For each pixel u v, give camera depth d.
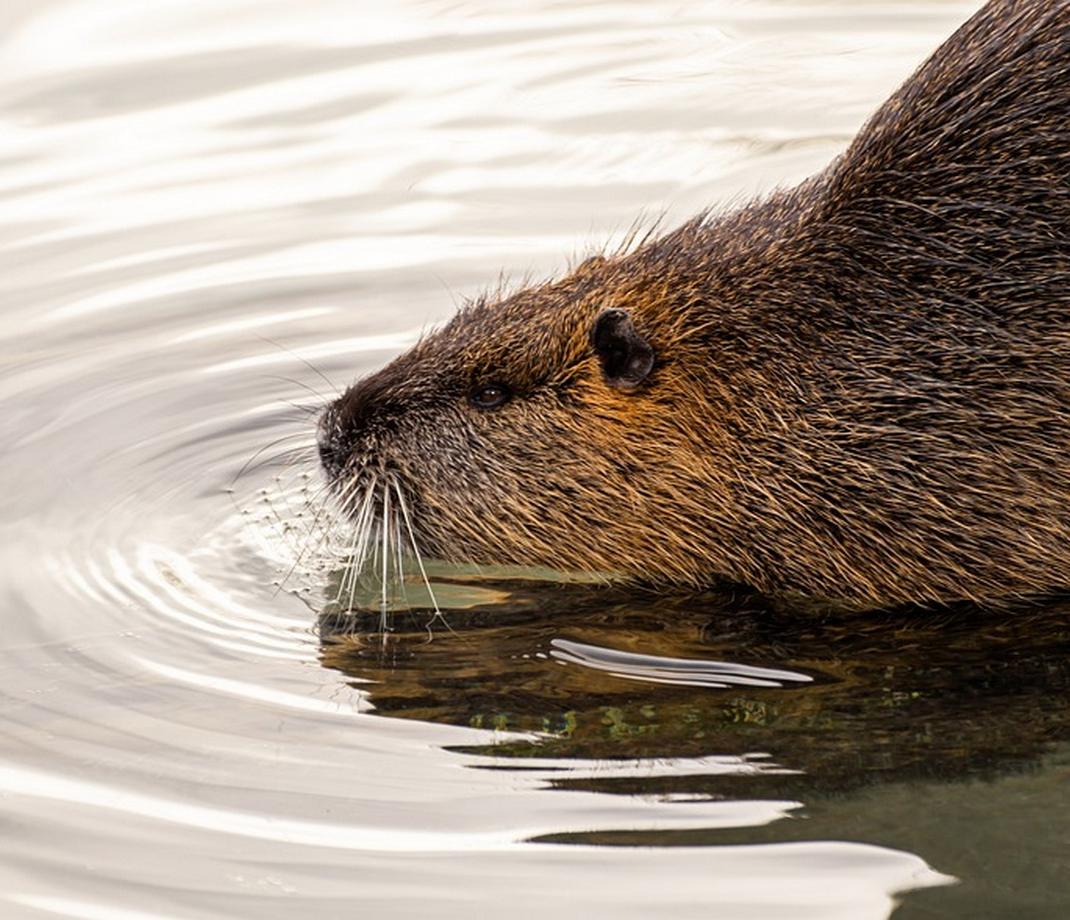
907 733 15.62
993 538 17.69
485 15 33.91
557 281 19.50
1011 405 17.38
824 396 17.81
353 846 13.95
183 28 32.81
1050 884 13.36
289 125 29.39
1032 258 17.30
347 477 19.08
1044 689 16.38
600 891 13.29
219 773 15.08
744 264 18.28
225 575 19.02
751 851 13.81
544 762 15.22
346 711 16.19
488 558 19.17
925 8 33.59
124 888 13.56
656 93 30.31
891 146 17.95
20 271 25.44
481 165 28.02
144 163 28.30
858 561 18.06
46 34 32.25
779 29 33.19
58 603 18.30
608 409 18.38
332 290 24.83
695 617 18.14
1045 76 17.52
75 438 21.67
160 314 24.41
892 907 13.06
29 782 15.01
